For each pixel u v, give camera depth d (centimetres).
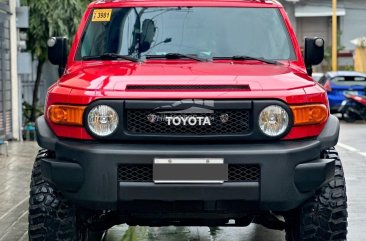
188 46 646
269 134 522
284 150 513
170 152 510
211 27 661
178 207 529
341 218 547
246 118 522
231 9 677
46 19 2080
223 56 640
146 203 524
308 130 535
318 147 532
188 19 666
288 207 523
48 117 548
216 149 513
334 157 564
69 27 2094
